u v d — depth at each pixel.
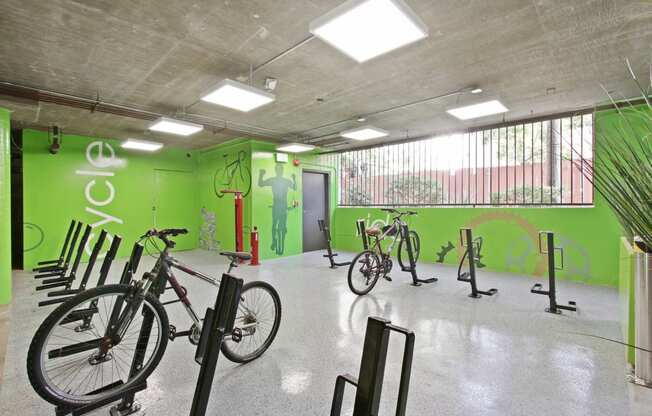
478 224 5.33
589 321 2.93
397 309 3.26
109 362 2.20
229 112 4.59
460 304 3.42
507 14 2.24
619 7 2.14
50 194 5.70
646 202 0.83
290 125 5.38
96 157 6.21
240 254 2.33
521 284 4.24
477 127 5.23
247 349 2.37
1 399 1.80
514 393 1.84
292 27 2.41
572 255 4.45
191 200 7.73
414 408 1.72
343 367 2.14
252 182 6.14
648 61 2.91
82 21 2.31
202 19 2.31
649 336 1.21
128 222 6.64
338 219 7.69
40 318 3.05
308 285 4.23
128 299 1.81
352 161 7.64
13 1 2.07
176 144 6.98
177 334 2.07
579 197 4.67
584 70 3.14
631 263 1.62
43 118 4.79
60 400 1.57
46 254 5.64
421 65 3.06
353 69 3.14
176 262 2.11
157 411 1.71
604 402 1.76
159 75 3.26
